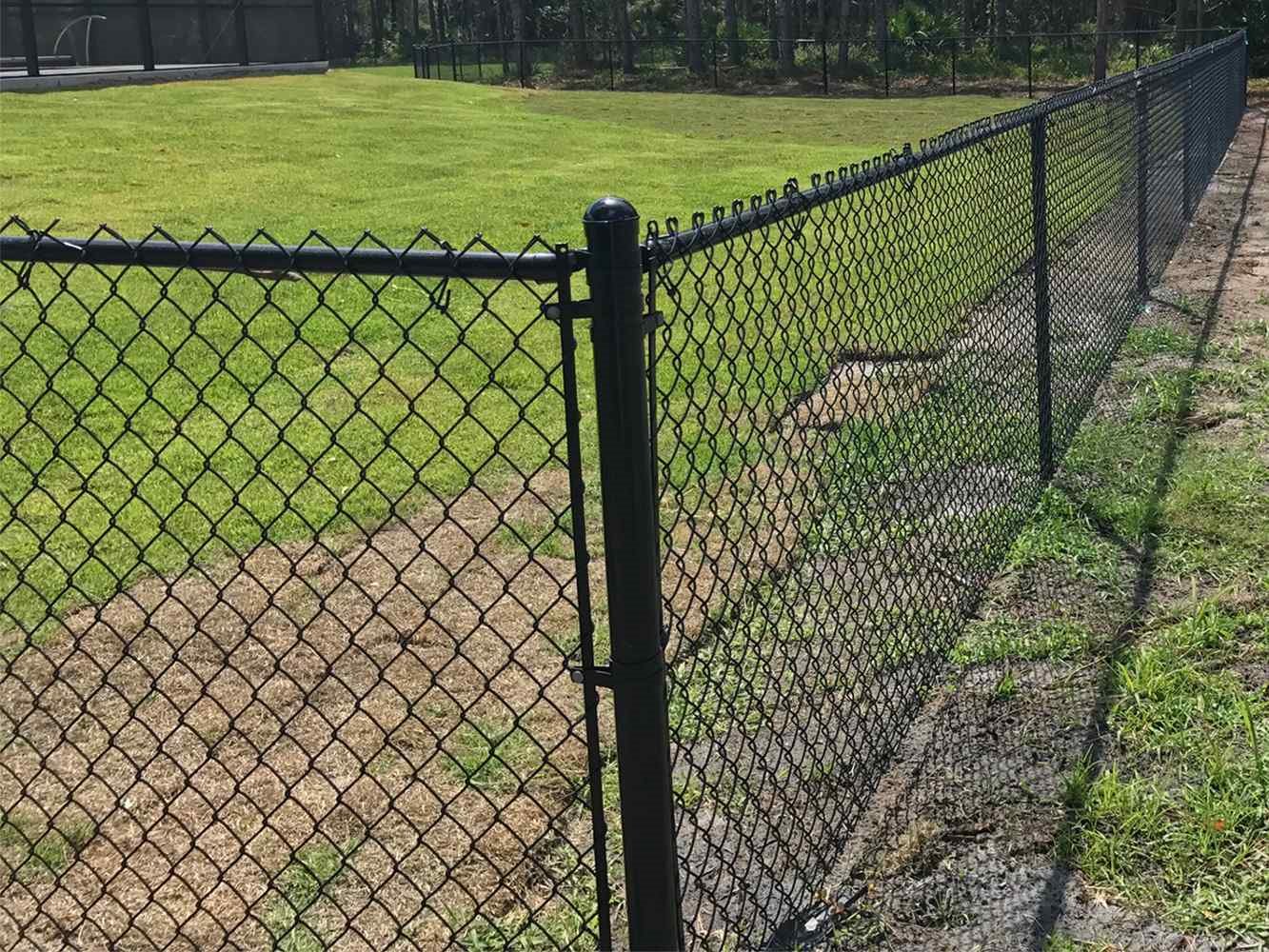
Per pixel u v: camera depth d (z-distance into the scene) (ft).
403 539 17.12
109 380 24.00
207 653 13.91
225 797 11.26
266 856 10.44
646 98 105.09
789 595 14.61
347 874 10.18
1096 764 11.60
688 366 23.58
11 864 10.41
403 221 41.04
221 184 47.75
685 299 27.68
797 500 17.54
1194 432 20.30
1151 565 15.64
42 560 16.38
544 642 14.03
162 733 12.29
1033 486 17.72
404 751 11.91
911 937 9.49
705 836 9.14
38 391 23.20
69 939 9.57
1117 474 18.48
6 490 18.75
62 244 7.61
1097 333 23.08
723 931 9.34
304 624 14.56
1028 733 12.14
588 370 24.89
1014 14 168.14
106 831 10.82
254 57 93.61
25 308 28.58
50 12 81.41
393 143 61.21
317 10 98.22
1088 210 22.08
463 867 10.21
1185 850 10.23
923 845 10.48
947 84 116.78
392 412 22.36
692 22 134.92
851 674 12.77
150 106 69.46
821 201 9.57
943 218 17.60
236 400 23.13
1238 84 68.49
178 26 88.17
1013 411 17.40
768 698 12.37
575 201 45.83
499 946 9.31
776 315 9.48
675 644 13.41
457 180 50.57
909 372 16.76
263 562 16.39
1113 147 24.67
